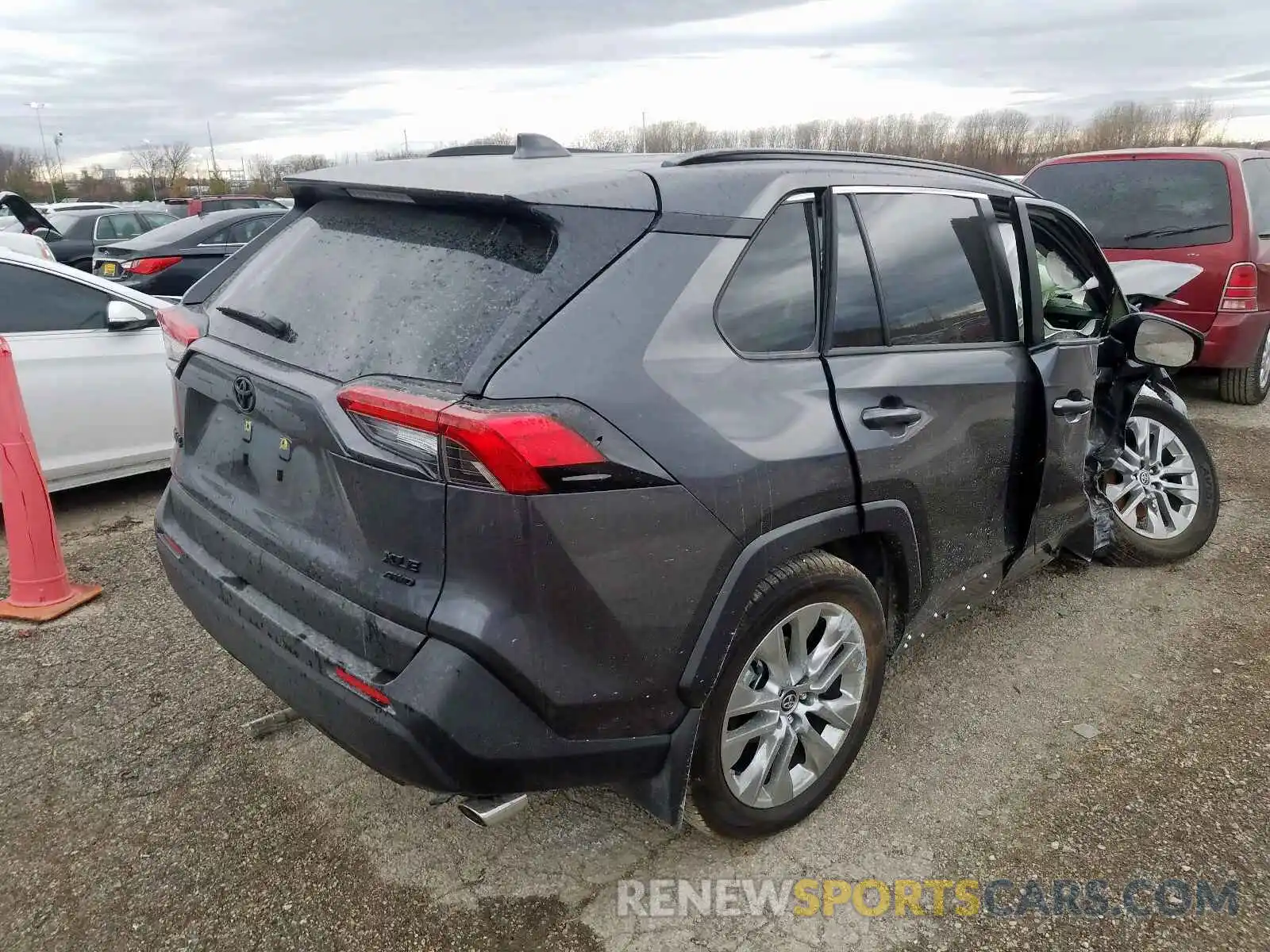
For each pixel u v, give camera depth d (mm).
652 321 2135
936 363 2814
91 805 2771
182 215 21750
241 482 2510
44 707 3262
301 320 2406
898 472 2633
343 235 2547
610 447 1994
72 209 27109
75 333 4992
